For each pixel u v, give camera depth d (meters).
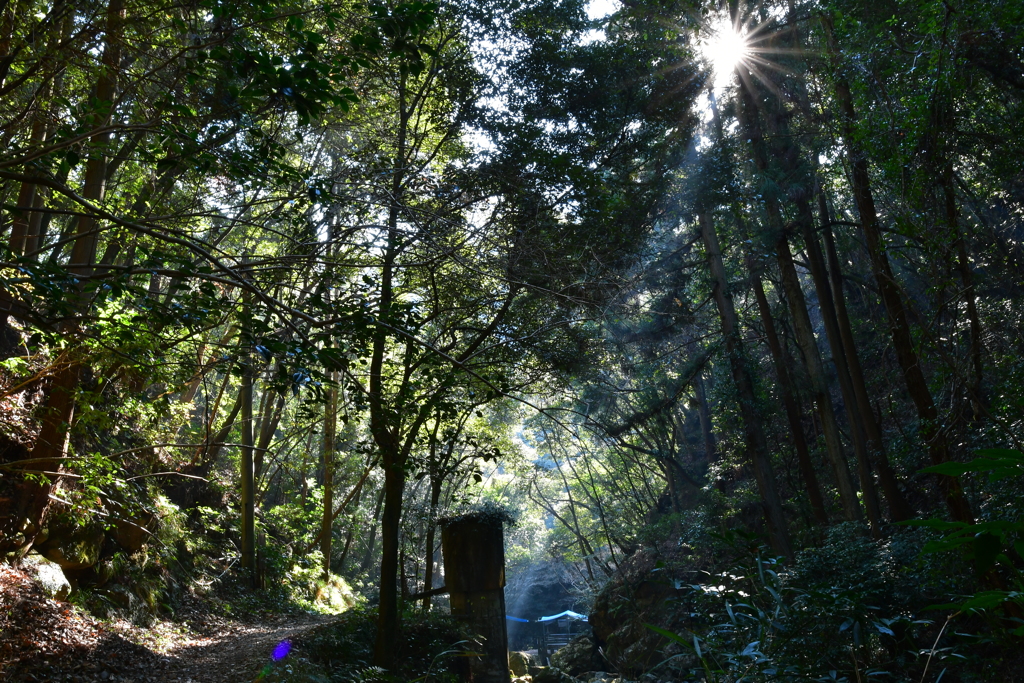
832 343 18.36
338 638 13.32
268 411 24.30
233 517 21.78
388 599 12.30
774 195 17.00
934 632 9.87
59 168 5.96
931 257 10.44
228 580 18.80
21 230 11.60
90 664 10.38
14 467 10.23
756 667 4.18
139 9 7.64
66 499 11.67
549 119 14.47
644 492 29.02
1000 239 11.34
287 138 12.07
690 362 20.33
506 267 10.30
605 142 15.34
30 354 10.46
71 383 11.11
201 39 6.75
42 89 8.16
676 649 17.27
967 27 9.41
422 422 12.23
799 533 20.06
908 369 11.43
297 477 28.70
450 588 14.77
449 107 14.15
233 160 6.02
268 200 7.43
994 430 9.98
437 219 8.74
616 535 27.91
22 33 7.30
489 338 13.00
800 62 16.95
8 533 11.04
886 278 11.88
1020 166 10.58
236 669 11.02
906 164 10.35
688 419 33.66
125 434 17.08
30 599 10.84
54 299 5.35
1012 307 11.37
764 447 18.48
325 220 8.25
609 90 14.76
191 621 15.43
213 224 8.86
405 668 12.70
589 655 23.30
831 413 17.98
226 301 6.19
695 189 16.50
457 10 13.31
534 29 14.02
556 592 41.41
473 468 13.11
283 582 21.06
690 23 16.62
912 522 1.32
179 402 17.94
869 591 9.97
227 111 6.06
